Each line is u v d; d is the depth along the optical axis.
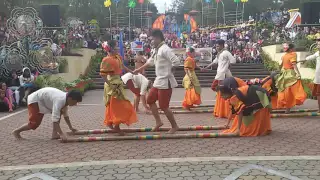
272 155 4.83
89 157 4.87
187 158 4.72
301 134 6.07
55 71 13.04
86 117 8.15
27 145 5.57
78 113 8.75
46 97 5.77
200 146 5.34
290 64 8.00
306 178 3.95
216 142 5.57
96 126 7.07
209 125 7.05
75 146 5.46
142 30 32.78
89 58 18.86
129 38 29.19
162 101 6.05
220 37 26.08
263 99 5.84
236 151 5.05
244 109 5.85
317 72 7.96
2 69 11.39
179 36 33.50
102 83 17.30
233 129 6.16
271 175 4.05
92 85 16.72
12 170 4.37
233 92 5.93
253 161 4.56
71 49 17.16
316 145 5.34
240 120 5.93
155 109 6.35
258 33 23.97
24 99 10.19
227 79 6.02
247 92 5.83
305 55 14.12
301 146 5.29
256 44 21.80
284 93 7.88
